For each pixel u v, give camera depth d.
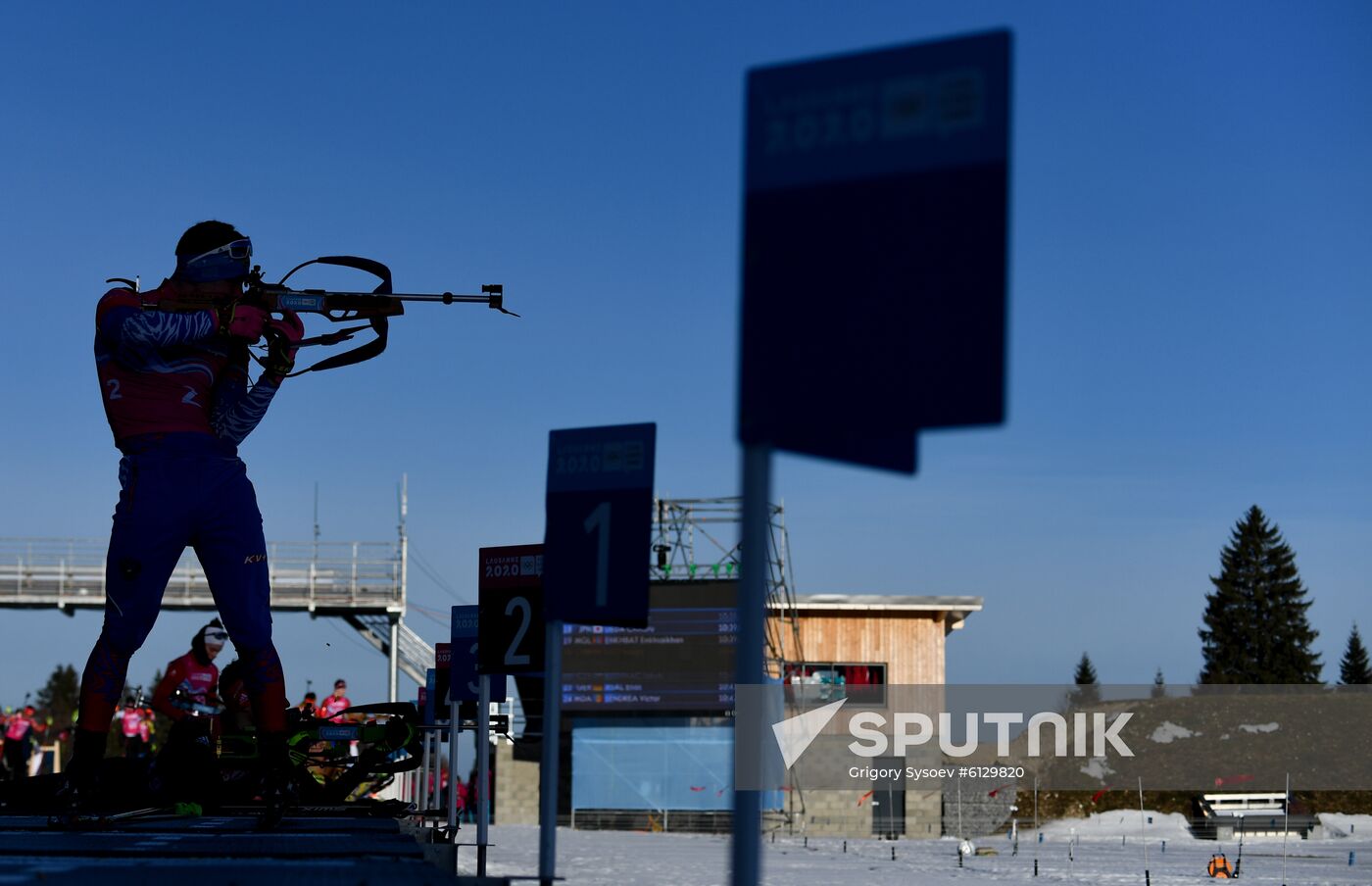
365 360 6.57
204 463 6.10
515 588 6.86
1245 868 20.88
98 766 6.08
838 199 2.21
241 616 6.17
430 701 12.02
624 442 4.68
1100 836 32.16
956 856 24.66
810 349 2.20
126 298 6.10
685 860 20.20
